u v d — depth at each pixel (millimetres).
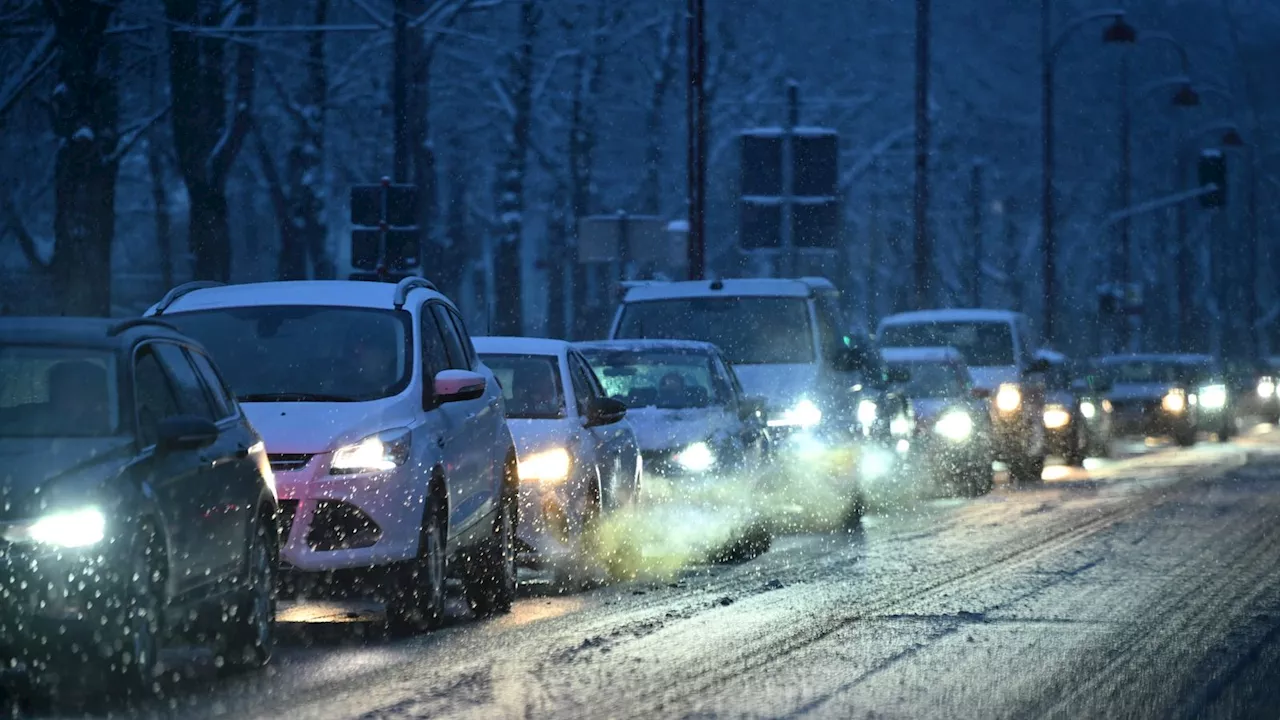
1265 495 62500
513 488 36062
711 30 170375
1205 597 34312
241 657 26125
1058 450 85188
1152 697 23844
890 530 51156
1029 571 39094
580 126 142875
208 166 90062
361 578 29500
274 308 33938
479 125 142750
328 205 140000
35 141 104750
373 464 29750
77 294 83188
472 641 29422
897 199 197250
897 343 79250
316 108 107250
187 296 35156
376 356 32469
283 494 29312
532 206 163000
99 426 23688
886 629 30297
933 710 22844
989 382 75812
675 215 168625
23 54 96625
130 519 22453
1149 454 97000
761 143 100125
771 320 56406
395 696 23703
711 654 27578
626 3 145125
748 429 46719
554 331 149375
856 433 52750
